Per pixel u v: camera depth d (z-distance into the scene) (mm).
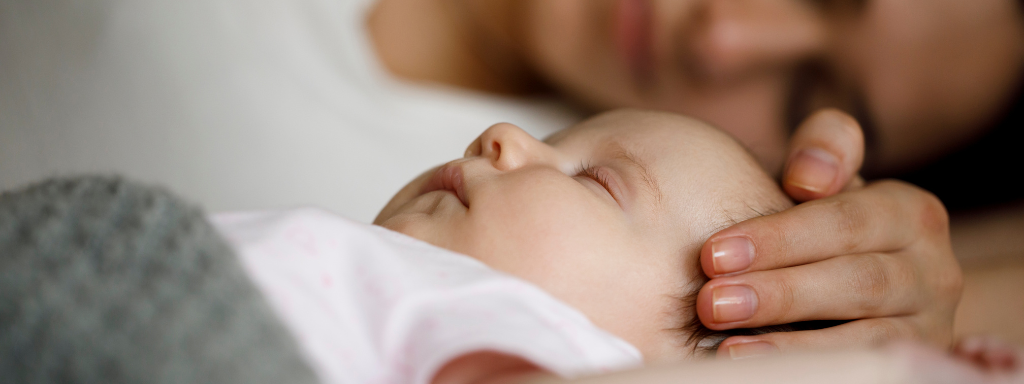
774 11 1419
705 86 1500
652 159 793
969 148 1511
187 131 1351
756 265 699
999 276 1360
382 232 608
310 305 463
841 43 1406
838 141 892
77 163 1313
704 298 671
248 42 1385
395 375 450
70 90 1327
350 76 1438
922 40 1388
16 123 1303
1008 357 464
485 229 688
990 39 1386
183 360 365
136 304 384
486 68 1679
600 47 1545
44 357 368
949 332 895
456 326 462
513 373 470
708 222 756
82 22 1347
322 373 413
